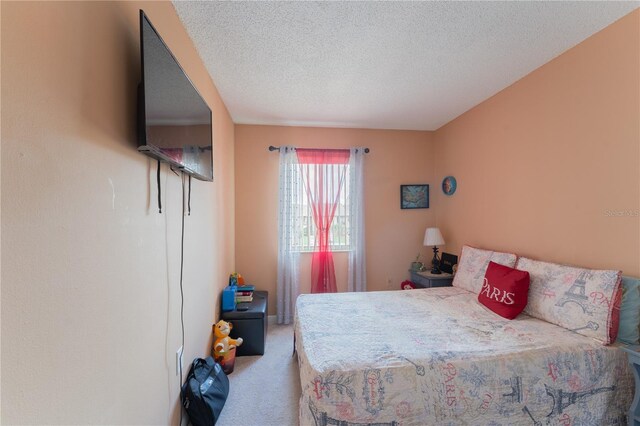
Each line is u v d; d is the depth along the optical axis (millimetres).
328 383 1302
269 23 1658
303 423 1409
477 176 2928
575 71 1901
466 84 2465
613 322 1510
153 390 1214
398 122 3473
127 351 1001
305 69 2193
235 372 2301
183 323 1612
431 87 2520
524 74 2295
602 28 1724
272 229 3508
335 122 3449
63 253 697
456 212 3299
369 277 3705
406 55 2010
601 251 1750
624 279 1577
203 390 1677
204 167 1763
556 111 2041
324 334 1727
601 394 1440
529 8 1549
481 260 2619
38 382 618
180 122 1315
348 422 1271
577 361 1446
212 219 2328
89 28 814
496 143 2646
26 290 589
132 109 1062
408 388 1324
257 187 3488
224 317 2586
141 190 1119
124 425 971
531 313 1960
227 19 1620
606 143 1718
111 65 928
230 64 2109
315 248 3529
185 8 1529
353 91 2588
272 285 3508
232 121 3336
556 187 2045
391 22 1657
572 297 1720
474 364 1396
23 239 583
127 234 1009
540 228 2180
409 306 2254
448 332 1734
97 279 833
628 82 1603
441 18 1626
